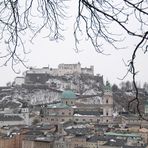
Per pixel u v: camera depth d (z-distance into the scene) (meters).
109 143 125.19
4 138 130.50
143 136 144.50
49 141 124.25
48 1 9.24
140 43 8.66
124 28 8.77
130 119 178.50
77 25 9.17
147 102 131.88
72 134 144.50
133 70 8.82
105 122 199.75
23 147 126.25
